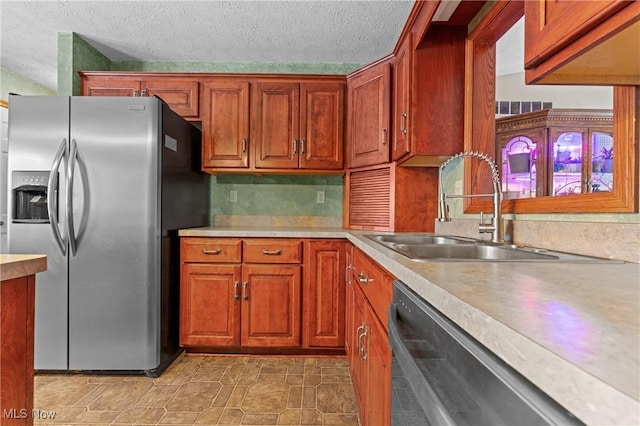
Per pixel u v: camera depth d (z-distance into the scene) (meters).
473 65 1.75
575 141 1.07
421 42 1.75
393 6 2.09
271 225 2.96
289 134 2.61
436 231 2.19
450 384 0.51
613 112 0.93
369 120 2.40
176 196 2.29
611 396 0.24
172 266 2.24
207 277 2.32
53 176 1.94
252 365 2.21
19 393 0.95
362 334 1.38
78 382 1.96
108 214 2.01
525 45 0.76
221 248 2.32
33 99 2.00
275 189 2.97
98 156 2.00
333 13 2.17
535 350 0.32
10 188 1.99
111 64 2.89
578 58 0.67
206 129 2.60
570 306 0.45
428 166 2.25
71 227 1.98
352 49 2.65
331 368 2.17
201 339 2.32
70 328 2.01
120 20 2.27
